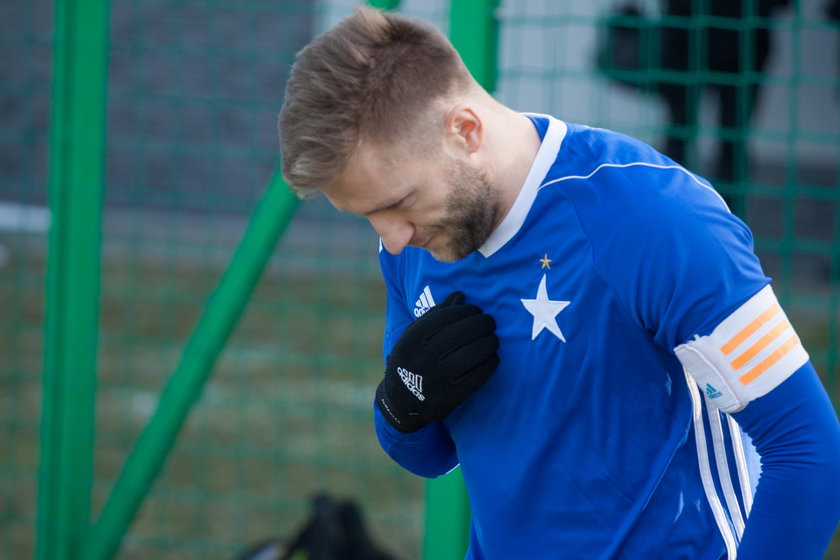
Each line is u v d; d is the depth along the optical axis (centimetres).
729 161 1416
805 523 392
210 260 2373
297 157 398
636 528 434
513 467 455
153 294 2092
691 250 393
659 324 405
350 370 1697
